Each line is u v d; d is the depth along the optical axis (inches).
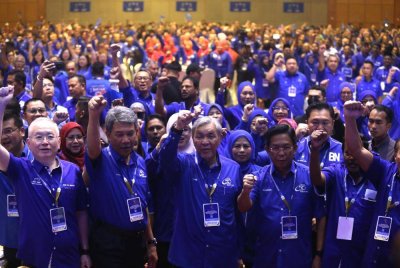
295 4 1604.3
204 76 669.9
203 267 227.8
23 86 426.0
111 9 1609.3
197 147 233.9
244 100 422.9
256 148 324.5
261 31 1312.7
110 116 233.6
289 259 232.4
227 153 273.6
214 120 236.8
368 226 231.8
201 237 229.0
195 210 230.7
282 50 860.6
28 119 321.4
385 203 224.8
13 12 1612.9
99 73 543.8
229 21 1609.3
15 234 245.1
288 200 235.8
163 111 366.0
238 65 794.8
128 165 235.9
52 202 224.7
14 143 255.3
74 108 411.8
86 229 233.6
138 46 997.2
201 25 1392.7
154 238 248.8
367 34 1240.8
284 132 235.6
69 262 225.5
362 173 235.5
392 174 225.9
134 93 411.5
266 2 1605.6
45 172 227.3
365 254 226.4
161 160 229.8
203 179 233.9
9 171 224.4
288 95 578.9
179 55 1070.4
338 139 335.3
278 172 240.2
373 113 309.0
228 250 230.2
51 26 1387.8
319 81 655.8
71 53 789.2
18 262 253.0
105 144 284.2
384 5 1595.7
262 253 236.2
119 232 229.6
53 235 222.5
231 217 232.2
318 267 236.1
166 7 1606.8
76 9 1611.7
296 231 233.5
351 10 1600.6
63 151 258.7
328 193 239.3
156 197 262.8
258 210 238.1
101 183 231.1
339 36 1251.2
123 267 229.6
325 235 237.6
